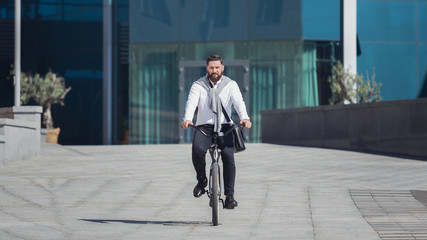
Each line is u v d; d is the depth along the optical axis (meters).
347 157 16.88
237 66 27.97
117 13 28.70
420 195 10.24
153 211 8.85
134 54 28.52
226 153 7.74
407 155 17.34
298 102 27.81
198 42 28.20
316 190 10.66
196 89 7.77
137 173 13.10
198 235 7.13
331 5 28.06
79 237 7.02
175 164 15.00
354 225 7.73
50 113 28.06
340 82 26.91
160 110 28.39
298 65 27.78
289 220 8.11
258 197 9.96
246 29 27.95
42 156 17.11
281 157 16.84
